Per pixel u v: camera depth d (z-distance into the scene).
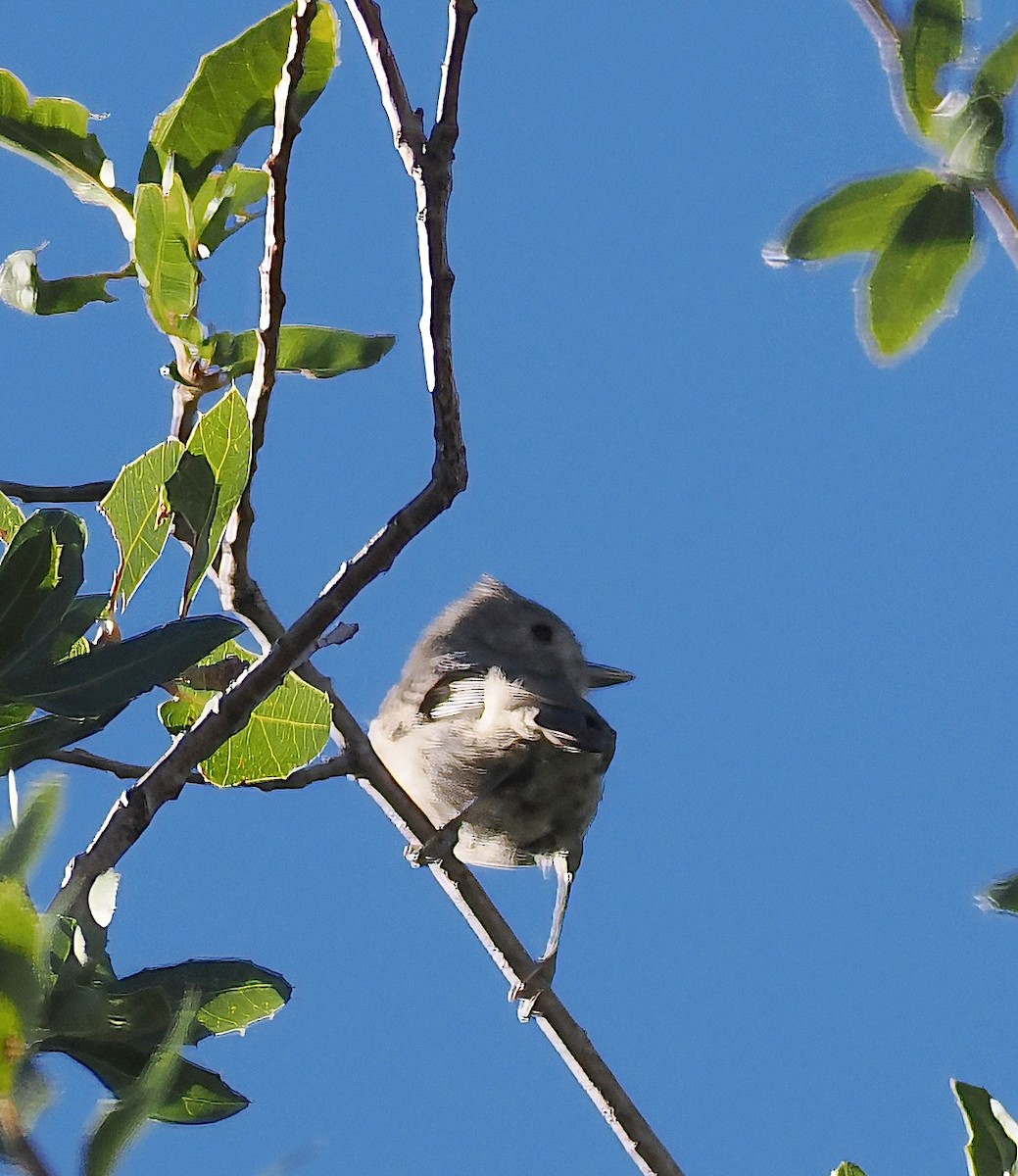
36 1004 2.96
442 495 6.28
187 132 7.62
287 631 6.11
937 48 5.34
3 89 7.59
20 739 5.16
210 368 7.40
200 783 7.21
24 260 7.70
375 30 6.45
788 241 5.45
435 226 6.34
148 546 6.34
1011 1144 5.84
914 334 5.46
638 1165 8.78
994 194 5.36
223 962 5.31
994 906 5.09
